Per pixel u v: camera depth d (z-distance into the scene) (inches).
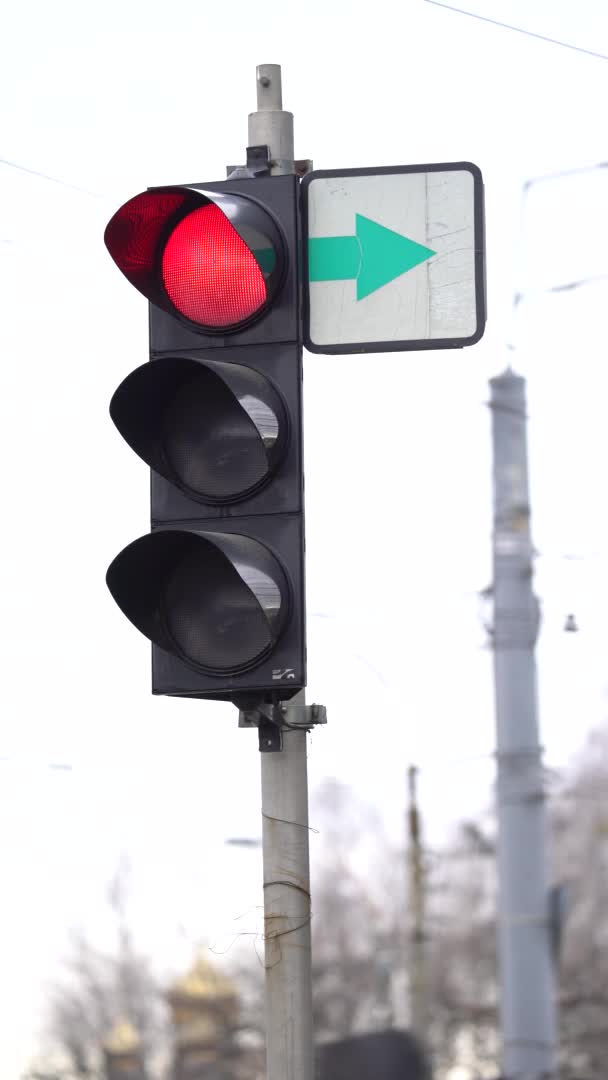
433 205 234.5
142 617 215.5
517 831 555.2
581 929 1550.2
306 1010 220.8
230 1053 1940.2
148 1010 1983.3
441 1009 1691.7
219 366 214.8
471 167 234.4
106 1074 1973.4
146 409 220.2
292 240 223.8
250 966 1952.5
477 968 1705.2
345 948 1788.9
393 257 234.2
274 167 235.1
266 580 210.1
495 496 574.2
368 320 233.8
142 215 223.0
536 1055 544.7
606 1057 1528.1
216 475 218.4
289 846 223.3
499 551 567.5
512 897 553.0
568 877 1557.6
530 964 549.6
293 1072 219.0
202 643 214.8
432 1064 1587.1
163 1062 1968.5
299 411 219.1
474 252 233.3
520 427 577.6
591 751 1512.1
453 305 233.1
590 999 1533.0
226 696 217.9
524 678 562.6
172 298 224.2
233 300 222.1
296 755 225.1
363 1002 1753.2
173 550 217.3
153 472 220.4
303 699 225.5
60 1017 2011.6
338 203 235.8
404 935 1750.7
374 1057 1455.5
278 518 216.5
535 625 566.3
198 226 223.0
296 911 222.4
